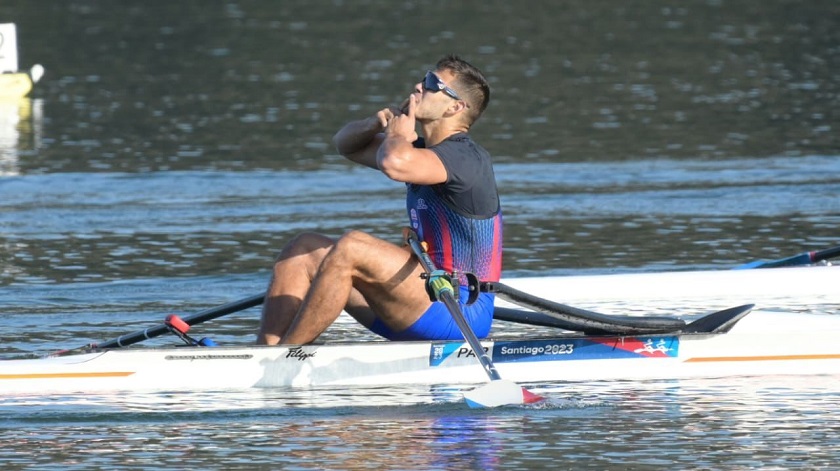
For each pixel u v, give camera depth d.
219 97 80.81
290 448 20.95
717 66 95.31
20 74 80.94
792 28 119.31
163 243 41.62
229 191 51.91
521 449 20.88
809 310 32.00
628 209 47.72
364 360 24.78
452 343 24.97
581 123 70.62
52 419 22.53
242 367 24.58
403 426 22.16
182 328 25.53
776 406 23.36
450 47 106.00
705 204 48.56
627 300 34.09
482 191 23.92
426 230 24.28
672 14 132.12
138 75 91.31
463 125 24.22
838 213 46.50
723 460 20.28
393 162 22.89
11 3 137.75
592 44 108.75
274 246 41.16
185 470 19.94
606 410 23.17
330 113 73.88
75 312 31.78
